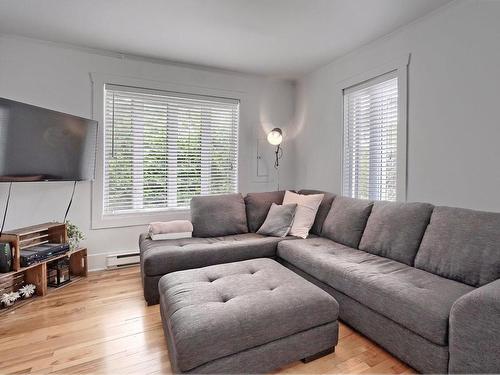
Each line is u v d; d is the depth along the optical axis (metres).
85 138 2.75
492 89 1.90
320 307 1.50
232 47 2.89
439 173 2.22
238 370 1.29
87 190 2.94
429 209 1.98
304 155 3.86
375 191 2.85
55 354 1.58
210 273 1.84
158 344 1.67
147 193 3.25
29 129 2.27
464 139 2.06
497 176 1.89
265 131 3.88
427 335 1.31
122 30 2.53
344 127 3.20
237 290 1.57
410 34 2.42
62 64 2.79
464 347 1.17
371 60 2.81
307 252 2.23
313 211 2.88
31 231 2.29
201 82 3.44
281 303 1.43
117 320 1.95
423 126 2.33
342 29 2.52
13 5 2.13
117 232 3.09
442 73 2.19
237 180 3.73
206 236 2.85
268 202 3.20
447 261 1.68
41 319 1.96
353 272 1.78
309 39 2.72
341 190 3.22
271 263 2.05
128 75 3.07
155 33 2.59
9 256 2.13
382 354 1.59
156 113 3.25
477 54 1.97
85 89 2.90
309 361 1.52
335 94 3.29
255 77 3.78
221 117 3.62
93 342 1.69
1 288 2.10
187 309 1.37
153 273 2.17
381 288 1.56
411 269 1.82
